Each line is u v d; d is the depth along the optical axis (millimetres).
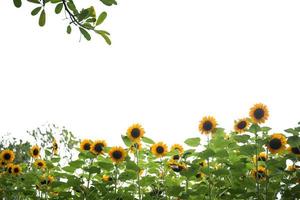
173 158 6406
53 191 6891
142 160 6410
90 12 2688
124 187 6215
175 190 5637
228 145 5809
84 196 6180
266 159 5559
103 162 5926
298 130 5195
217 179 6105
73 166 6223
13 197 7496
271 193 5402
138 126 6297
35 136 9867
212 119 6102
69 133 8828
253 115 5777
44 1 2584
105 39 2773
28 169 7820
